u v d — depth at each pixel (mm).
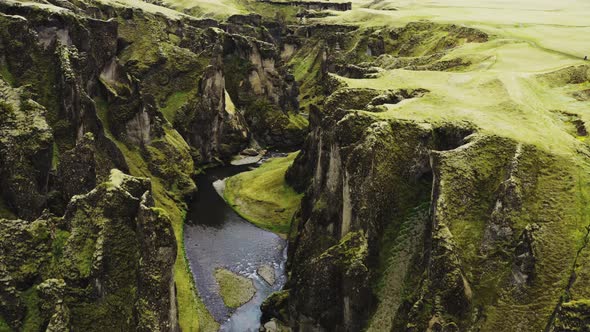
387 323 60812
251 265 89312
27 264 55156
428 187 70812
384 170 69312
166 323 55406
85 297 55625
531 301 53875
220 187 127688
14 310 52250
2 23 91312
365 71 132875
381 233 67625
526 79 91438
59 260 57219
